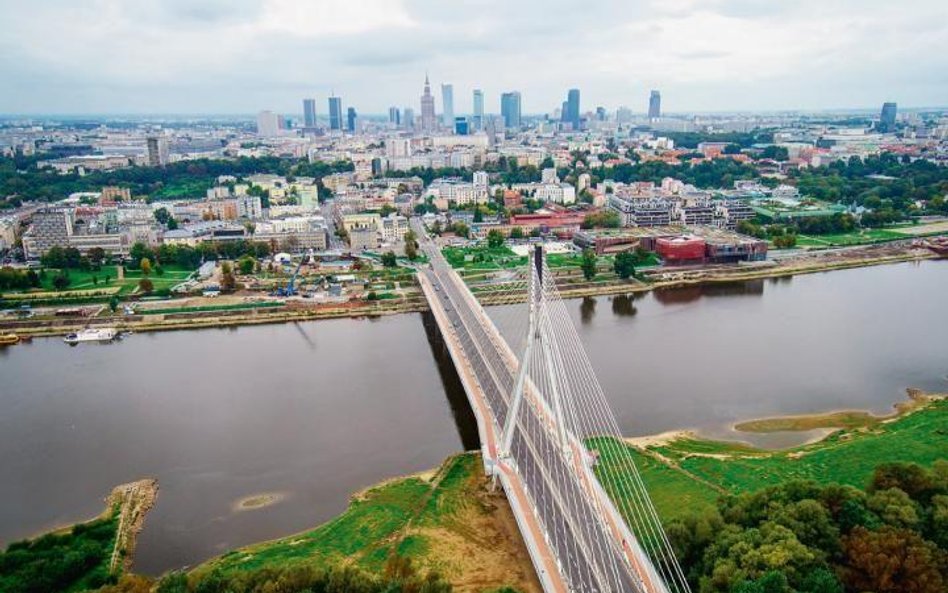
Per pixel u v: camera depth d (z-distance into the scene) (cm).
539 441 19225
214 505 18788
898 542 13100
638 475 18700
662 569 14212
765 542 13488
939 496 14600
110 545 17038
